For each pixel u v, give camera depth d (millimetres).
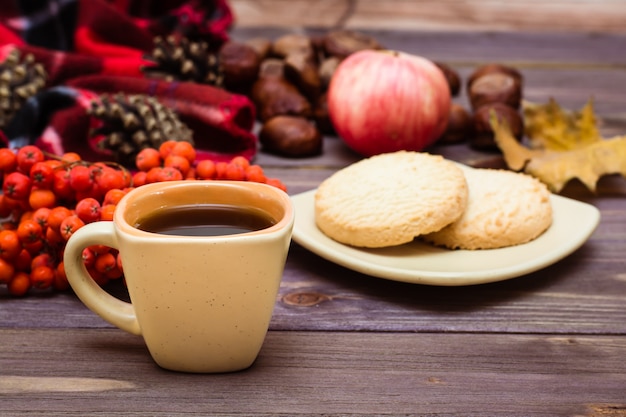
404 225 702
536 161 820
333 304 691
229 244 604
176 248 602
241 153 866
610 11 1407
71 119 841
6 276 684
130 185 695
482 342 663
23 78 864
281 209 627
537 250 714
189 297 612
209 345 625
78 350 651
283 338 662
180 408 615
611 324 678
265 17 1332
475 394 626
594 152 822
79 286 639
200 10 1029
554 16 1364
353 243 715
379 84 845
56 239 679
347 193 725
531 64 1089
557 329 673
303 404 619
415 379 635
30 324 669
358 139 861
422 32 1200
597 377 639
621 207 805
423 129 853
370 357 649
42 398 619
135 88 868
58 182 686
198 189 639
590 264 733
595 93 1009
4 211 711
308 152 875
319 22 1313
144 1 1033
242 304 616
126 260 611
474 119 889
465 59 1101
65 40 966
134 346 655
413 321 677
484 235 715
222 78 914
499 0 1465
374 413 614
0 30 954
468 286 708
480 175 758
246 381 631
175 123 819
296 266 728
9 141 833
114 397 620
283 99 913
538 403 622
